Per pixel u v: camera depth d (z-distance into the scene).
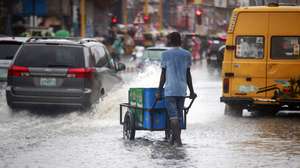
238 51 29.98
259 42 29.91
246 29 29.97
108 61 31.80
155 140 22.70
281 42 29.84
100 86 29.81
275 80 29.75
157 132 24.70
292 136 23.75
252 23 29.95
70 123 26.95
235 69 29.92
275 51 29.84
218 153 20.20
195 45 93.38
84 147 21.23
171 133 21.75
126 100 29.80
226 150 20.75
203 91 43.34
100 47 31.27
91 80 28.83
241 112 30.52
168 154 19.98
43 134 23.98
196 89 45.03
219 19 120.88
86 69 28.72
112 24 97.44
